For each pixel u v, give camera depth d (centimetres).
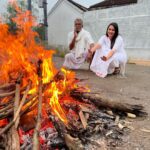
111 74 269
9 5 511
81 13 551
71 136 99
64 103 122
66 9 583
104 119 122
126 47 463
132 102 165
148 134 116
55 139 98
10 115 100
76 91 130
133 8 450
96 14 518
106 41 258
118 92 192
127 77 261
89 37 280
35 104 105
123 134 114
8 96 110
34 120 104
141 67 368
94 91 191
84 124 109
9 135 88
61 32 601
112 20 487
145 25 434
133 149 102
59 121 104
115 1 498
